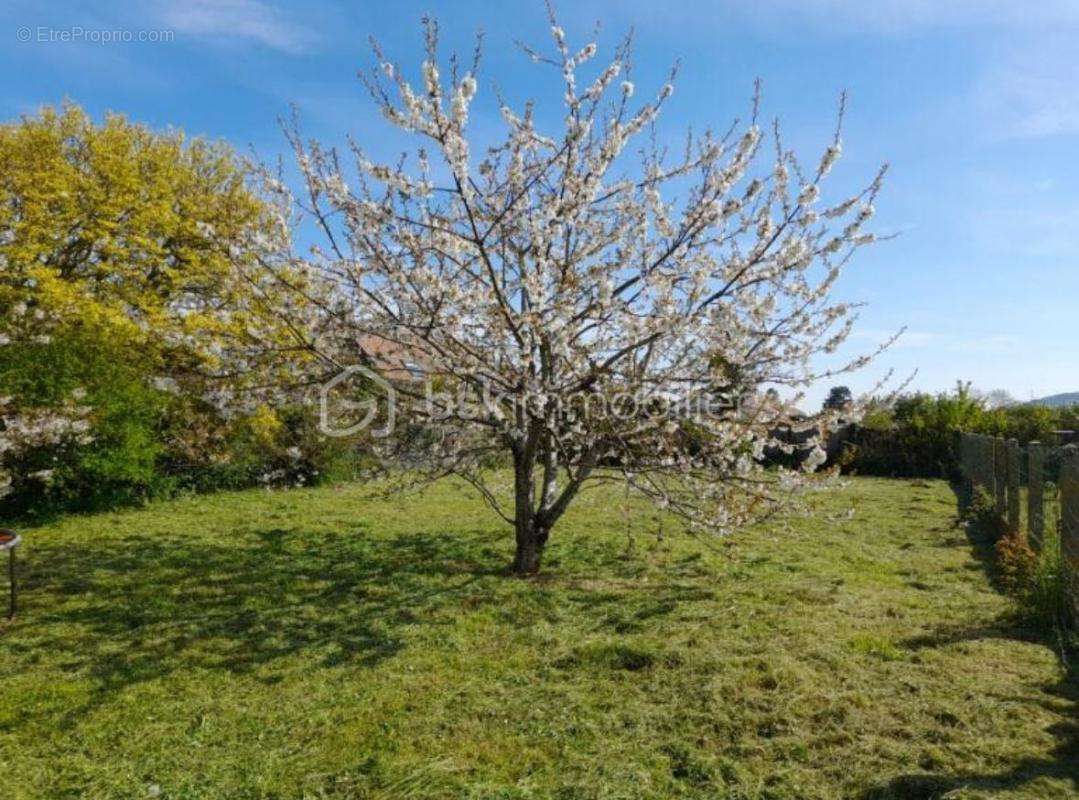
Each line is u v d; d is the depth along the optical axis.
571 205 5.28
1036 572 5.36
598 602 5.57
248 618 5.34
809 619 5.03
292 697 4.00
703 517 5.78
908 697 3.74
